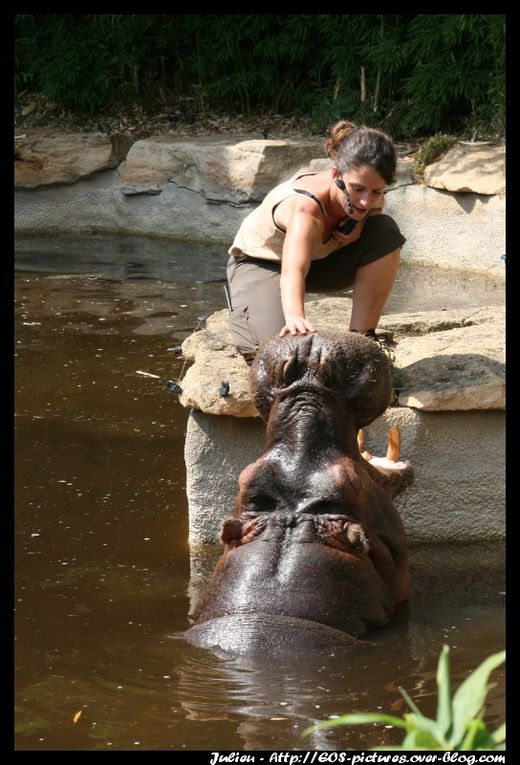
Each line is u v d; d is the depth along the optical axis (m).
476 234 18.05
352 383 7.30
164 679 6.50
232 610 6.89
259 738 5.79
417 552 8.73
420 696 6.27
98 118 24.81
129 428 11.33
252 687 6.38
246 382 8.57
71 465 10.38
